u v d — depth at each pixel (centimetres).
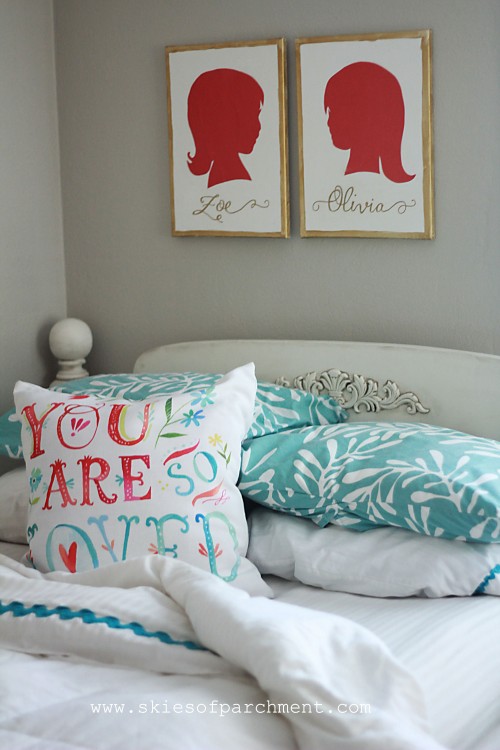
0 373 267
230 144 254
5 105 262
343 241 249
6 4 259
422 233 237
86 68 273
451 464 180
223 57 251
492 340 236
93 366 285
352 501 184
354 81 238
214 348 257
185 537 178
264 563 191
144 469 181
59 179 283
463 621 164
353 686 132
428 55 230
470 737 151
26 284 273
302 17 245
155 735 119
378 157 239
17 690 132
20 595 155
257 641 130
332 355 242
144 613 146
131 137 271
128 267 278
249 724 127
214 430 188
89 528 179
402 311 245
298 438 202
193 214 262
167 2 259
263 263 260
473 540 172
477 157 231
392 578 175
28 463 190
